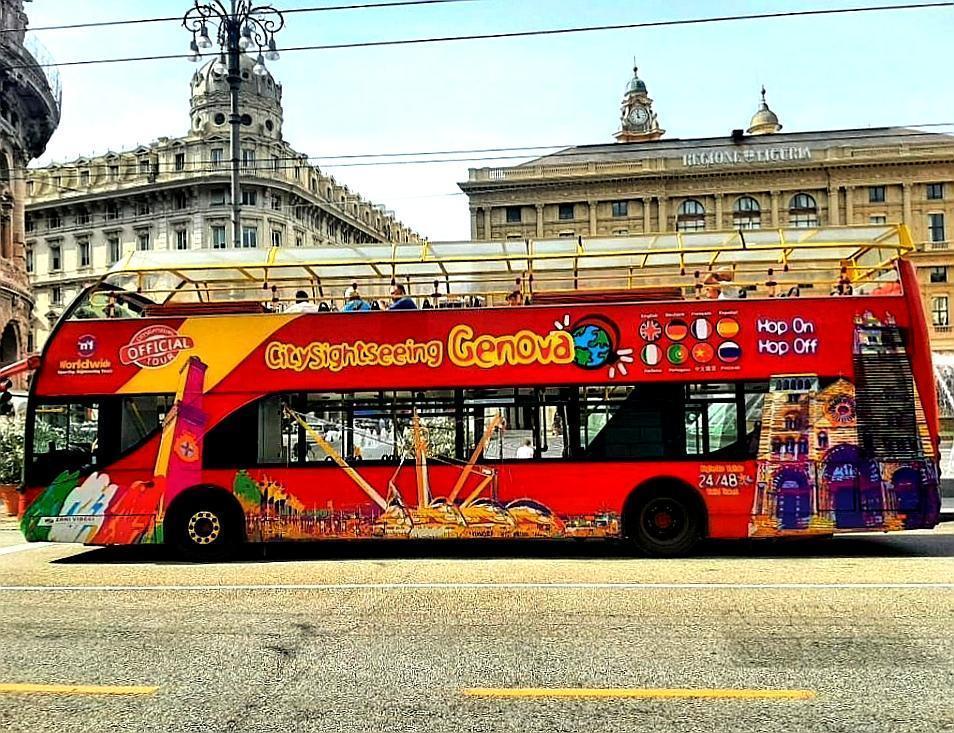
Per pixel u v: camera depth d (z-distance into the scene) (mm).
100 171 80312
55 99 47000
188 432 12359
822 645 6852
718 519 11828
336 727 5148
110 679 6172
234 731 5113
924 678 5973
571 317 12242
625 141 91062
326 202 83875
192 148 75875
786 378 11969
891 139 80812
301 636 7352
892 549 12625
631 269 13430
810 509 11797
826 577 9969
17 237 46219
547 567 11031
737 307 12148
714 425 11977
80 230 81000
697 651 6715
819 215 78375
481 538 12828
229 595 9297
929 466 11836
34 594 9477
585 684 5922
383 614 8195
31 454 12516
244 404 12375
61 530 12328
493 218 81062
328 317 12469
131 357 12570
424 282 13367
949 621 7605
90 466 12422
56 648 7039
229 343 12508
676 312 12172
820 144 81375
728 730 5035
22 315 45906
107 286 13383
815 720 5184
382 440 12219
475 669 6309
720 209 79062
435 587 9609
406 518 12070
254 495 12211
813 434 11891
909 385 11969
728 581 9758
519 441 12094
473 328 12305
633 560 11617
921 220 77375
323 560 12016
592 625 7609
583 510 11930
